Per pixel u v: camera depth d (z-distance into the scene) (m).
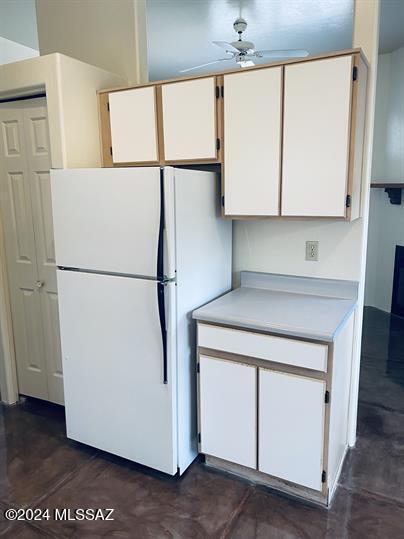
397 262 4.92
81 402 2.36
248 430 2.05
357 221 2.24
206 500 2.02
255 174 2.06
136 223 1.99
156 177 1.90
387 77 4.81
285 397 1.93
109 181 2.03
